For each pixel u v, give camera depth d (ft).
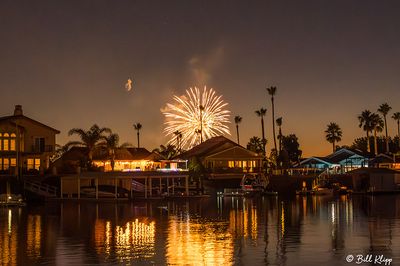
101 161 370.12
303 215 224.94
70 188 319.06
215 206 277.64
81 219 213.46
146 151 423.64
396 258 130.93
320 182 396.37
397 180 401.70
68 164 348.79
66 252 140.05
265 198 347.97
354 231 173.06
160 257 132.87
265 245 147.95
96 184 309.42
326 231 173.78
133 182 346.74
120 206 278.05
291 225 190.19
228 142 423.64
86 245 150.00
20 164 326.03
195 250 141.18
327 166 486.79
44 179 317.01
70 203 296.10
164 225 192.34
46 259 131.85
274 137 500.74
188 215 228.02
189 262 127.34
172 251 140.05
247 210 251.60
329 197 355.77
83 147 361.71
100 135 353.72
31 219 214.07
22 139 338.95
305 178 403.13
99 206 277.64
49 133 348.18
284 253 136.77
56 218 217.56
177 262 127.44
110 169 391.45
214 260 129.18
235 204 291.38
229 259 130.11
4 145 333.01
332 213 232.94
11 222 203.72
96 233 172.76
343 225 188.75
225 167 414.62
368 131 578.66
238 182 409.90
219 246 146.82
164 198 325.01
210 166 414.62
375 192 386.32
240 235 166.30
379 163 485.97
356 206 271.90
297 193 382.42
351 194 384.47
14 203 275.80
